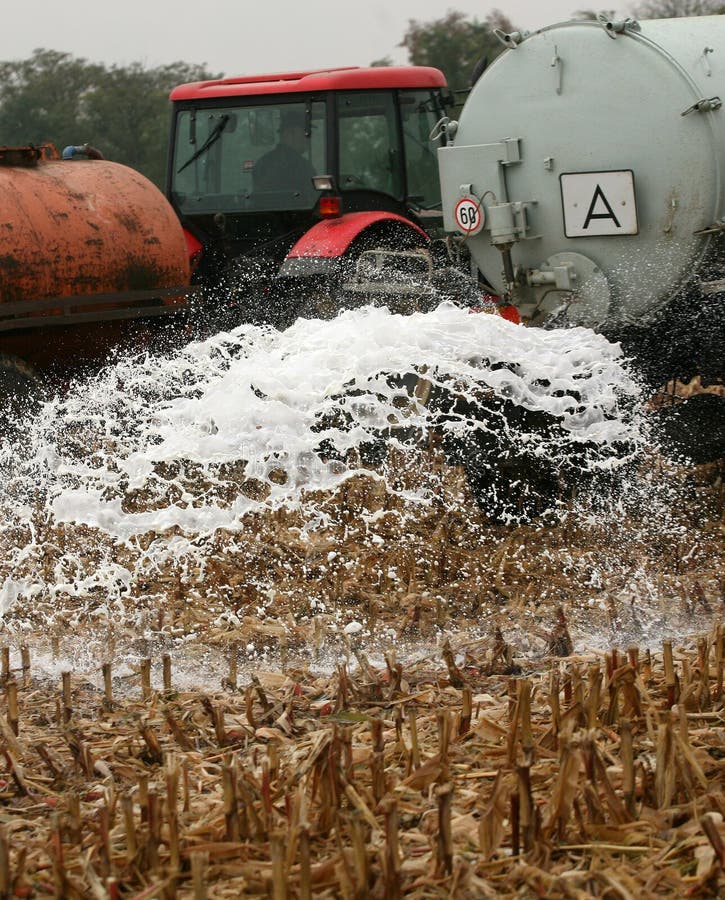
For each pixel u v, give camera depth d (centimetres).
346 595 889
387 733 641
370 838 517
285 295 1485
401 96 1620
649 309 1083
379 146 1602
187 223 1652
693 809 519
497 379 963
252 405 899
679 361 1145
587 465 1110
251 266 1592
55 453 1139
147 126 4112
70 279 1245
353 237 1467
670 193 1040
